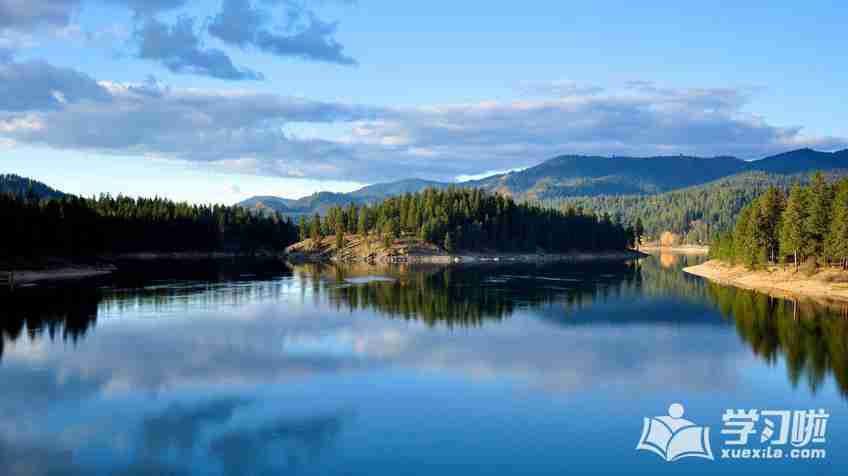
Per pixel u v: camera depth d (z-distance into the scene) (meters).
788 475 32.78
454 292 118.50
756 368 54.47
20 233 144.00
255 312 88.50
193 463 33.34
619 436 37.91
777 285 121.69
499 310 92.25
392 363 56.22
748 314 86.12
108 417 40.56
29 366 54.12
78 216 172.12
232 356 58.66
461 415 41.38
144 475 31.80
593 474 32.44
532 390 47.41
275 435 37.53
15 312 86.00
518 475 32.09
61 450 35.00
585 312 90.00
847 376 51.44
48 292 111.19
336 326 76.62
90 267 160.38
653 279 151.88
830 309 88.31
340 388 47.72
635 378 51.00
